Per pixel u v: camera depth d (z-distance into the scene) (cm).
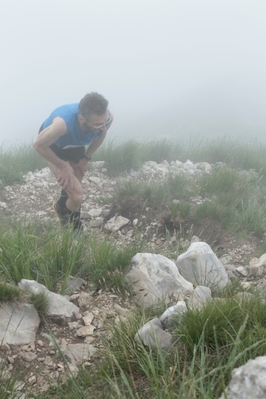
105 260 372
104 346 274
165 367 240
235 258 458
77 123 486
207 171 753
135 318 290
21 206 613
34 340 280
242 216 528
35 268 349
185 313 278
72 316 311
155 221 547
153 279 353
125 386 235
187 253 392
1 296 288
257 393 160
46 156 487
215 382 216
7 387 230
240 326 245
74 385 228
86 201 634
